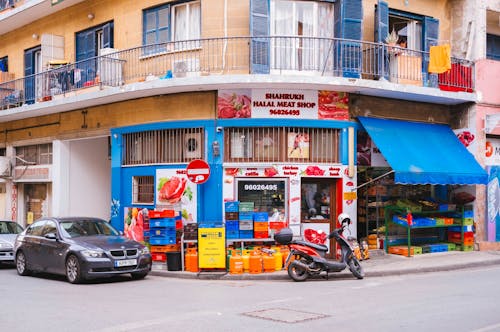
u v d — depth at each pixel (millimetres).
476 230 17750
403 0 17547
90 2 19141
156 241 14734
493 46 20953
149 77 16406
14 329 7758
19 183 22531
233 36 15570
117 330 7570
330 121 15812
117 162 17500
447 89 17516
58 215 19766
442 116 18219
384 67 16375
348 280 12898
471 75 17906
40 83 19922
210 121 15602
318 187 16016
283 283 12539
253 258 13469
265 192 15562
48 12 20734
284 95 15539
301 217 15805
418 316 8203
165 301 9922
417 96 16688
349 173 15914
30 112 20000
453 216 17672
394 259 15641
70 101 17766
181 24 16641
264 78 14688
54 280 13430
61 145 19906
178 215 15133
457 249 17609
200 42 15938
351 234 15898
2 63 23844
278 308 9086
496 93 18266
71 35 19969
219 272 13719
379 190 17016
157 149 16484
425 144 16797
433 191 18281
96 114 18422
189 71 15422
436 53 16703
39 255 13789
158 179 16297
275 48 15852
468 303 9281
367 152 16531
